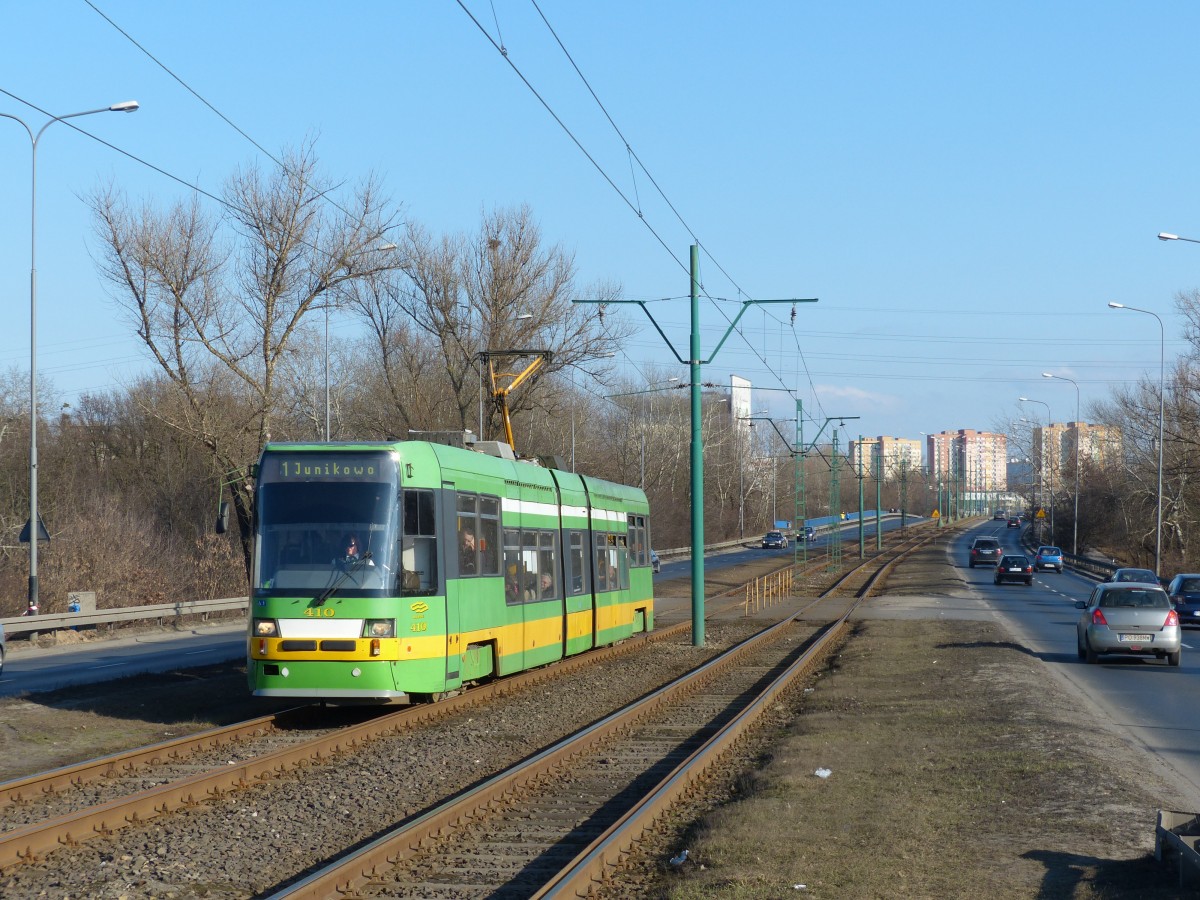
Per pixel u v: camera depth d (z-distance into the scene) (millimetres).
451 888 7969
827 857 8219
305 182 38906
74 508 46594
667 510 93812
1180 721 16078
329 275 39656
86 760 12820
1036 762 11758
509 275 49375
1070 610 41719
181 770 12039
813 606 43406
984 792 10422
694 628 28297
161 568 42875
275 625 15000
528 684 20500
